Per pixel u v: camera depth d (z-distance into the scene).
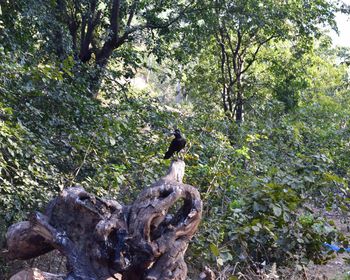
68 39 11.27
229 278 5.99
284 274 7.02
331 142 12.75
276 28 17.47
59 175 6.86
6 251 4.81
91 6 14.27
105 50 14.45
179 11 15.66
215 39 19.44
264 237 7.07
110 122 7.87
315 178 7.75
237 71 19.55
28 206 6.42
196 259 6.51
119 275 4.24
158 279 4.25
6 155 6.59
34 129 7.56
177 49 16.28
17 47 9.30
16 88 7.38
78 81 9.63
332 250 7.31
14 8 9.88
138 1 14.97
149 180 7.40
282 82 19.97
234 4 16.55
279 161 9.95
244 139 10.45
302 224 7.16
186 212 4.45
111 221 4.21
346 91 29.34
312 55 21.06
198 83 20.11
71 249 4.27
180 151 6.06
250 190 7.43
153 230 4.36
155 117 9.48
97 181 7.04
